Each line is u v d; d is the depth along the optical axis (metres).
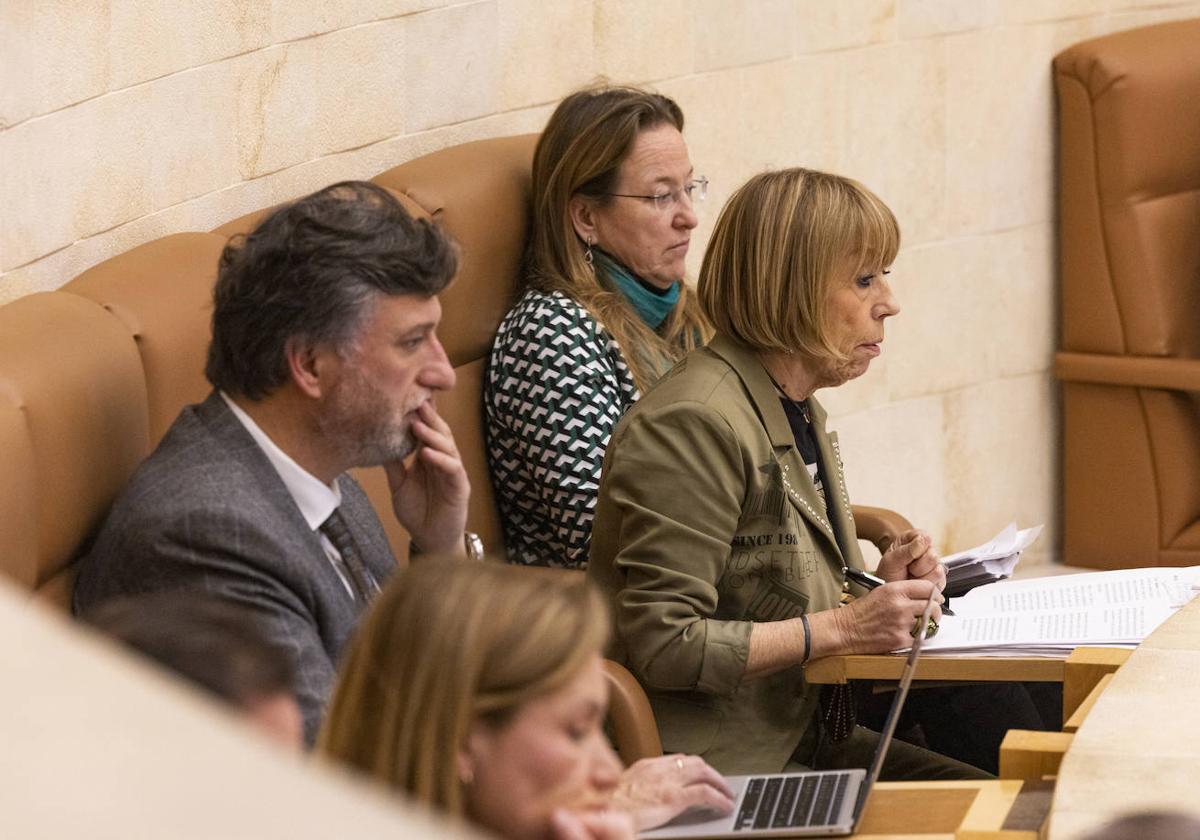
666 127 10.45
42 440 5.84
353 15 10.26
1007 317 15.63
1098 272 15.06
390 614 3.80
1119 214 14.81
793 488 7.50
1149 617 6.89
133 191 8.41
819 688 7.50
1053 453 16.19
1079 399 15.52
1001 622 7.09
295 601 5.65
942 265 15.09
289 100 9.78
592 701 3.91
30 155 7.48
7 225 7.29
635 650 7.11
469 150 10.59
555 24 11.90
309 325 5.84
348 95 10.30
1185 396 15.09
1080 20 15.50
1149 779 4.77
